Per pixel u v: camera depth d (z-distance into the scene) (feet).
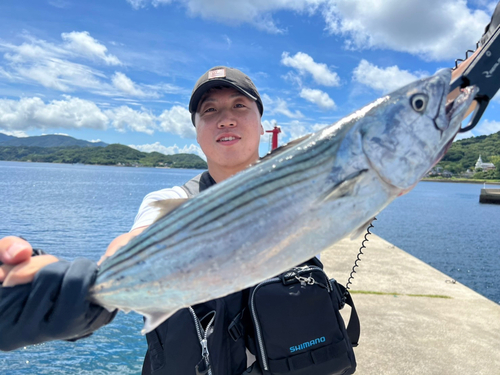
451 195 189.57
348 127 4.80
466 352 11.43
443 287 17.49
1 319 4.10
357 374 10.14
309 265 6.36
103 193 117.08
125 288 4.59
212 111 7.62
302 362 5.70
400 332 12.65
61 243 40.37
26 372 13.80
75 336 4.37
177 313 5.66
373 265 21.11
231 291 4.60
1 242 4.26
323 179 4.64
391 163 4.70
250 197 4.67
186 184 7.79
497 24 5.42
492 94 4.83
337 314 6.17
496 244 51.75
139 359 15.06
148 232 4.77
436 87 4.87
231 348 5.89
